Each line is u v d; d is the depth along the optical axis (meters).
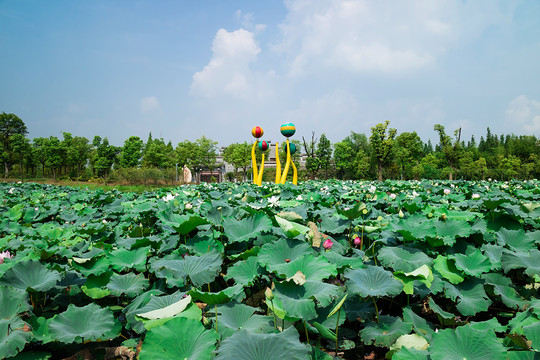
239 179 71.06
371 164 56.72
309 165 55.53
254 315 2.82
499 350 2.12
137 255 4.02
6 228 6.41
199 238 4.21
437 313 3.11
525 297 3.32
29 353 2.64
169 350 2.13
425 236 3.88
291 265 3.16
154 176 49.12
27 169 70.06
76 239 5.22
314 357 2.40
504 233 4.29
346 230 5.20
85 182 55.97
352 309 3.09
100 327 2.79
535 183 15.94
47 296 3.64
